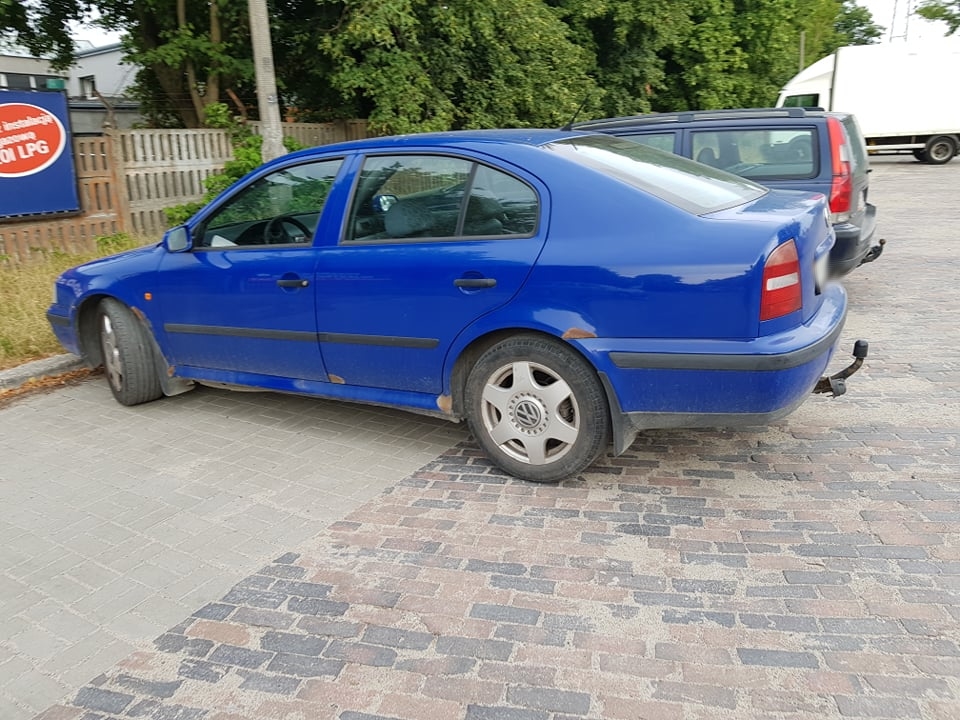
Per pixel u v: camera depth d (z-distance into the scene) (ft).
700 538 11.22
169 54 37.47
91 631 9.76
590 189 12.09
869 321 22.12
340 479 13.74
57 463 14.88
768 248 10.98
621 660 8.78
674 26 66.49
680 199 12.05
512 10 41.55
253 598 10.30
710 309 11.13
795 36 87.30
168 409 17.74
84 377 20.21
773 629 9.16
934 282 26.66
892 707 7.87
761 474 13.07
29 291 24.22
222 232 15.94
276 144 32.14
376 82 38.73
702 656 8.77
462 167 13.17
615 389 11.90
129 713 8.35
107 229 31.55
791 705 7.98
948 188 54.90
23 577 11.00
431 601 10.05
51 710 8.45
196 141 34.53
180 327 16.46
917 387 16.70
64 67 45.60
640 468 13.53
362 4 36.63
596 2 59.21
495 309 12.48
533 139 13.42
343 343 14.21
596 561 10.77
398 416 16.70
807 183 21.75
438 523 12.03
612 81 66.80
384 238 13.79
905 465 13.11
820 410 15.67
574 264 11.83
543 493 12.84
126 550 11.62
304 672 8.86
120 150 31.45
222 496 13.25
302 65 43.57
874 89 77.36
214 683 8.75
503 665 8.80
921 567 10.20
